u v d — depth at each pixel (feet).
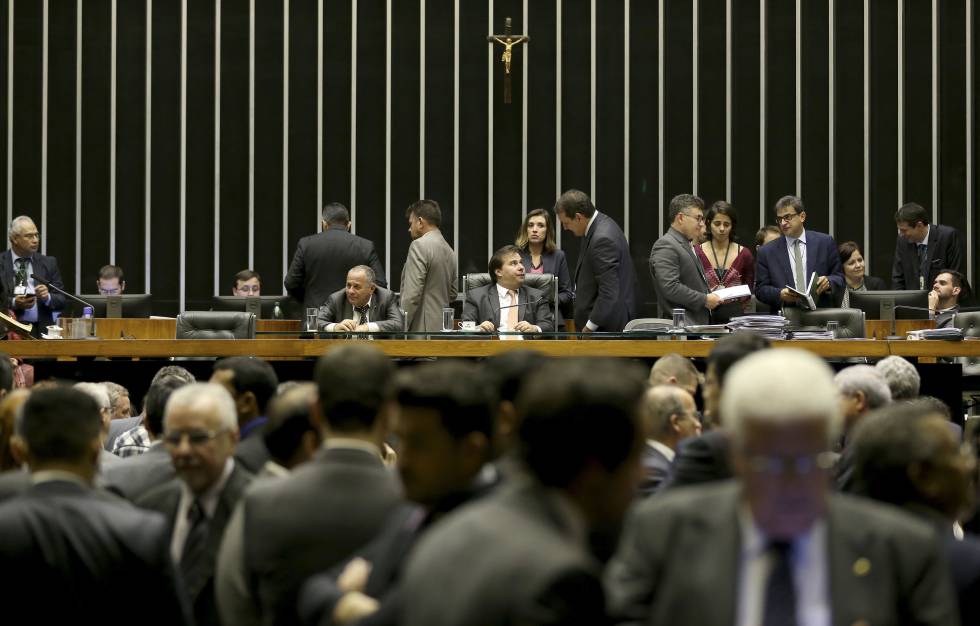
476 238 51.78
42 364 31.32
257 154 51.93
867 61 51.34
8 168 51.16
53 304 41.75
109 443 23.85
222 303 38.73
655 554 8.61
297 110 51.93
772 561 8.27
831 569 8.27
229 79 51.93
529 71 51.90
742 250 37.29
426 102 51.90
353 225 51.78
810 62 51.60
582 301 36.01
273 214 51.80
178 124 51.88
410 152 51.90
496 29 51.93
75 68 51.57
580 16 51.90
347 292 34.53
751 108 51.75
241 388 17.19
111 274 45.78
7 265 41.60
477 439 9.43
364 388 11.85
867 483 10.68
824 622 8.18
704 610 8.25
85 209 51.57
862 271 44.19
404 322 34.86
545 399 7.45
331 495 11.68
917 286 44.68
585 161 51.78
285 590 11.57
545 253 41.09
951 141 51.11
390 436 16.75
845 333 32.50
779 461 7.85
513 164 51.78
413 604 6.93
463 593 6.70
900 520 8.52
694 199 35.17
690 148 51.78
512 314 34.53
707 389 15.38
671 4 51.83
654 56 51.88
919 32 51.31
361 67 51.96
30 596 10.91
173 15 51.93
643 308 51.52
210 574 14.49
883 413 10.85
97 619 11.00
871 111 51.42
